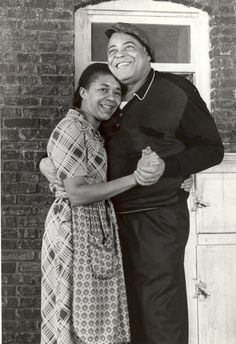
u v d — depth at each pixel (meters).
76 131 2.66
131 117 2.94
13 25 3.70
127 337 2.73
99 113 2.80
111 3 3.80
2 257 3.60
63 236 2.64
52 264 2.69
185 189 2.98
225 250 3.59
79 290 2.59
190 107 2.90
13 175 3.64
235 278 3.58
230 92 3.81
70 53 3.72
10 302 3.58
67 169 2.63
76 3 3.74
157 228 2.94
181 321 2.97
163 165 2.69
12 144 3.65
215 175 3.59
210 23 3.84
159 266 2.93
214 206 3.58
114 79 2.81
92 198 2.64
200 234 3.58
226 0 3.84
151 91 2.94
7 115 3.66
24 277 3.61
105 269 2.66
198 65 3.83
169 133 2.91
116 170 2.92
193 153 2.85
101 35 3.80
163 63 3.82
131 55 2.88
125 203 2.95
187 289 3.58
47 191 3.65
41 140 3.67
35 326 3.59
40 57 3.70
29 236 3.63
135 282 2.95
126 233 2.95
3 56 3.68
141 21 3.83
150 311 2.94
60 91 3.70
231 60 3.82
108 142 2.95
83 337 2.57
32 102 3.68
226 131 3.78
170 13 3.84
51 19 3.72
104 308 2.66
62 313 2.62
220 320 3.58
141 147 2.91
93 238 2.66
